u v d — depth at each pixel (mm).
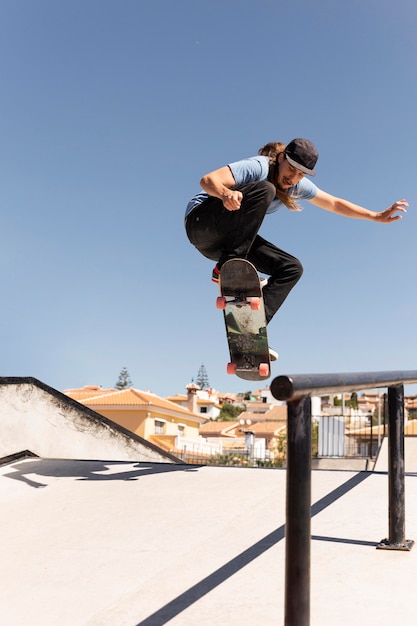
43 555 2527
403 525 2342
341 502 2953
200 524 2768
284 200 3789
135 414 34969
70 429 5355
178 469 3990
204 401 81062
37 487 3729
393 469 2371
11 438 4777
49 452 5113
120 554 2465
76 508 3199
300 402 1399
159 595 2043
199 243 3686
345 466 13945
